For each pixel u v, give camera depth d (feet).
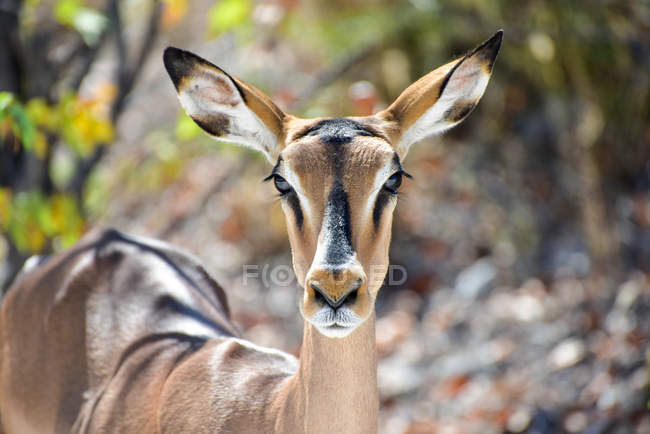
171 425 20.89
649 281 38.73
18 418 24.52
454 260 45.14
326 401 18.61
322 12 43.21
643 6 40.42
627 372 33.91
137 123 51.24
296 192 18.24
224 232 48.52
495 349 38.11
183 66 20.45
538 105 47.73
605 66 41.86
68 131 30.58
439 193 48.57
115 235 26.07
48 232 31.14
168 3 35.27
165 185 49.08
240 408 20.26
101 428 22.04
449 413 34.73
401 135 20.26
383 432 34.06
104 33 35.29
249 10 38.32
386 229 18.34
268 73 43.47
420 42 42.91
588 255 43.16
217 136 20.90
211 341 22.49
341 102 43.42
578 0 40.24
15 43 33.50
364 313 16.92
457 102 20.84
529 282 42.68
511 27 40.78
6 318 25.55
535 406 33.86
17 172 33.71
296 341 41.29
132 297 24.26
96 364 23.29
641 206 43.55
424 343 39.78
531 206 46.68
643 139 43.27
